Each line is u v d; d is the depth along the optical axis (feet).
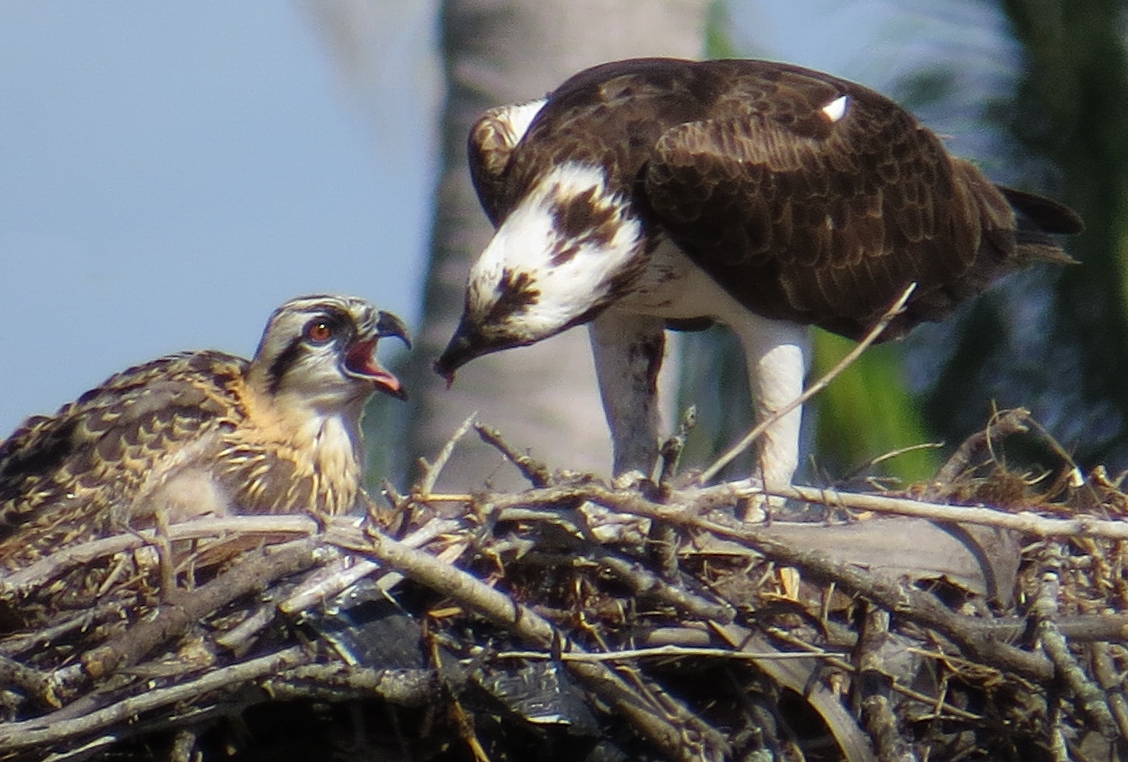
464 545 33.24
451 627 33.47
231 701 31.99
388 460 58.95
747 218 41.96
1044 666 34.32
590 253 41.09
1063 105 70.59
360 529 32.91
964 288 46.16
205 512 37.76
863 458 54.08
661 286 42.47
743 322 43.24
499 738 33.71
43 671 31.63
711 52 56.90
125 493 38.17
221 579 32.19
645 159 41.73
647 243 41.70
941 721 35.29
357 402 41.04
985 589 35.94
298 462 40.22
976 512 35.55
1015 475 39.09
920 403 71.97
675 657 33.71
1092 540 37.24
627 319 43.86
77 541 37.47
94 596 34.45
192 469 39.01
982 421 72.13
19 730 30.45
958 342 72.49
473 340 40.88
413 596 33.53
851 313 43.96
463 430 35.01
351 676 32.09
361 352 40.88
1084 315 71.26
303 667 31.96
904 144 45.09
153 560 34.78
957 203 45.83
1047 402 72.18
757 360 43.24
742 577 34.73
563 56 49.44
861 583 33.40
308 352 40.19
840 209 43.50
